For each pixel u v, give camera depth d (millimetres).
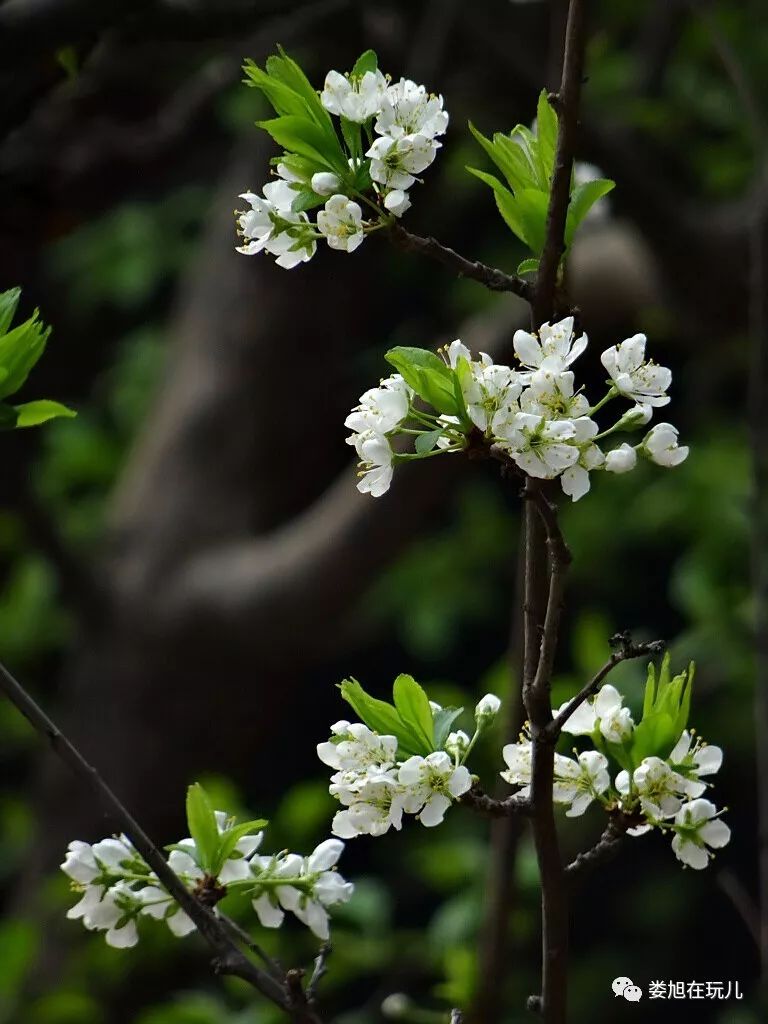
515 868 1832
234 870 1623
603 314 3357
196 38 2246
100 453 4496
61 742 1586
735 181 3480
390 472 1577
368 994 3109
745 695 3979
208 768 3732
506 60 2594
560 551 1562
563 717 1571
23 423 1648
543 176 1622
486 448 1571
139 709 3676
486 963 1823
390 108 1593
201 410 3869
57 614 4387
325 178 1590
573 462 1563
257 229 1602
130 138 2826
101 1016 2584
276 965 1616
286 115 1594
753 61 3533
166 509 3793
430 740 1598
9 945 1860
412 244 1590
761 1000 1846
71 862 1610
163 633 3676
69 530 4105
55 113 2801
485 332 3287
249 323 3887
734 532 3561
